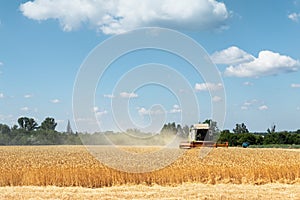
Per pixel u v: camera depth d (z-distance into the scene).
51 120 103.62
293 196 18.66
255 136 92.69
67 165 29.67
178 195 19.08
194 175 25.08
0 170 25.30
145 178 24.30
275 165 28.69
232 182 24.86
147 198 18.23
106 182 23.73
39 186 22.80
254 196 18.62
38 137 98.19
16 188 21.48
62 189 21.33
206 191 20.45
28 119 101.94
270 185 23.38
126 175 24.17
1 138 97.50
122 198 18.17
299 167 26.02
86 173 23.77
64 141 96.25
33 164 31.42
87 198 18.05
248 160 35.31
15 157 40.41
